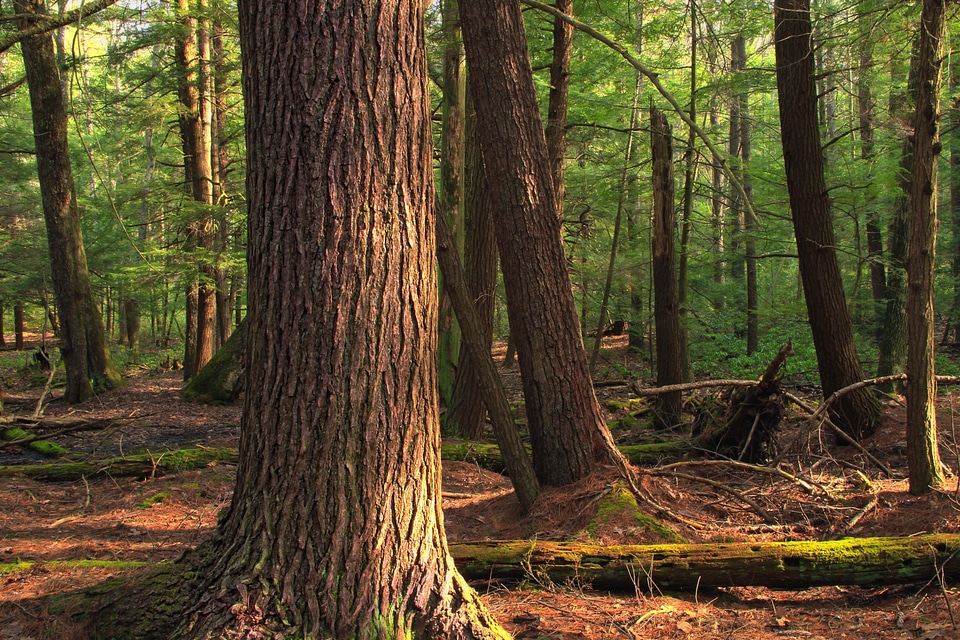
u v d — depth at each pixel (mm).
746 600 4371
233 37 16094
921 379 5531
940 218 17594
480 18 5641
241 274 18938
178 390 15898
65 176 14039
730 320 18984
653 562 4414
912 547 4293
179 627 2910
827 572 4250
